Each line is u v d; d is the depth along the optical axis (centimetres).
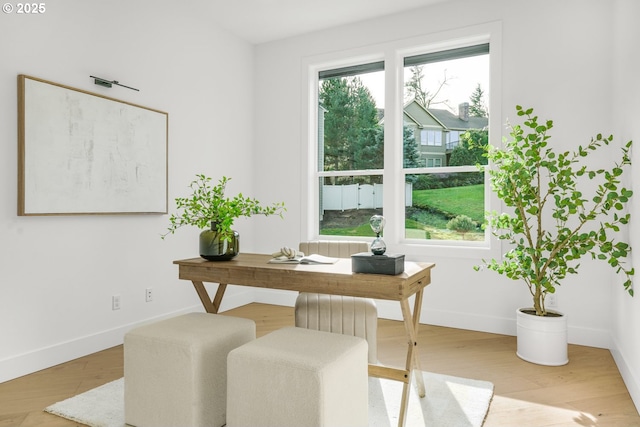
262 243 481
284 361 163
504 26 353
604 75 317
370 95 432
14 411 217
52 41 278
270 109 473
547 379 260
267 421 166
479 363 288
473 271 368
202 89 409
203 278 254
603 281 319
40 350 272
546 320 284
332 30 435
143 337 197
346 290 210
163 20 365
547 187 337
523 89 346
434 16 383
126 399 202
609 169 313
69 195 286
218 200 259
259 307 455
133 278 340
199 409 188
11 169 256
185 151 390
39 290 272
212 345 195
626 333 259
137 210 337
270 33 449
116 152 319
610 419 210
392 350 314
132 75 336
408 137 411
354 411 179
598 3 319
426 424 204
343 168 447
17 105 258
